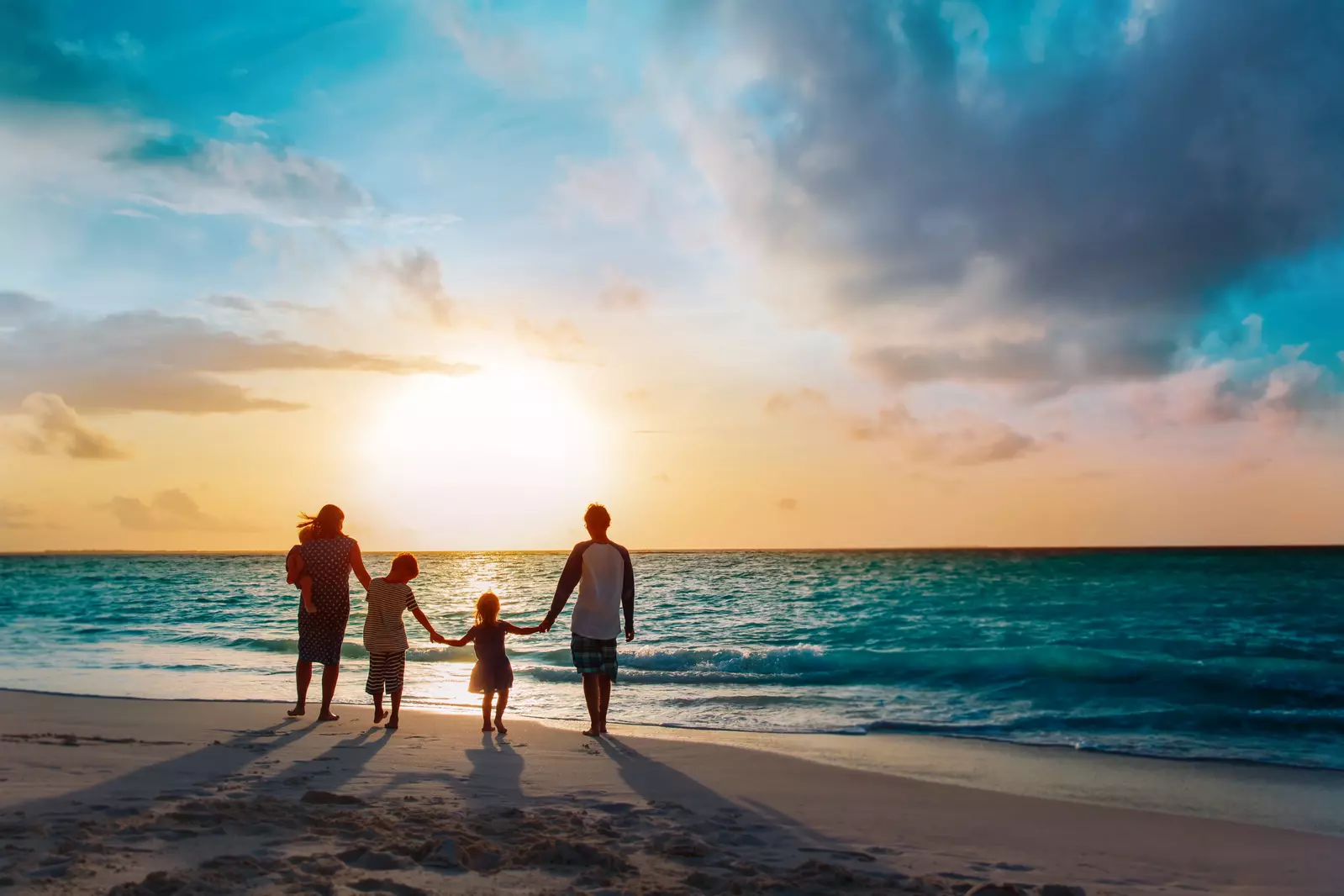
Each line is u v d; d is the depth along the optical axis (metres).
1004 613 28.19
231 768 5.73
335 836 3.90
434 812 4.52
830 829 4.83
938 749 8.05
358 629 23.41
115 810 4.33
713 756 6.99
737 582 49.09
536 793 5.34
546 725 8.52
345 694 11.21
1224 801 6.13
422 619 8.29
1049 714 10.12
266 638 20.28
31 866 3.32
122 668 14.22
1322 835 5.01
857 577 53.88
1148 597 34.94
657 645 19.72
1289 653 16.86
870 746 8.20
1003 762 7.44
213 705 9.52
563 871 3.54
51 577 71.62
